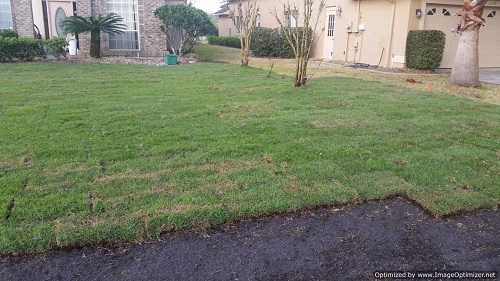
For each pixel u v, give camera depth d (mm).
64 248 2842
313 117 6359
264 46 18047
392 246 2984
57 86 8688
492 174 4250
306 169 4215
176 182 3812
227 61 15867
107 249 2861
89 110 6523
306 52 8859
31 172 3953
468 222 3352
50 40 13977
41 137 5039
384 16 13930
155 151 4633
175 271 2646
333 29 16906
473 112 7055
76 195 3477
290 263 2756
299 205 3459
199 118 6160
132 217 3156
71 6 16594
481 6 9789
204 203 3408
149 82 9594
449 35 13633
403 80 11062
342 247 2955
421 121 6312
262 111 6715
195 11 15898
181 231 3096
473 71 10125
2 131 5254
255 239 3029
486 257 2879
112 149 4688
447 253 2916
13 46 13039
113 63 13672
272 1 20734
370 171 4242
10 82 9008
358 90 8969
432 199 3639
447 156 4746
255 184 3830
